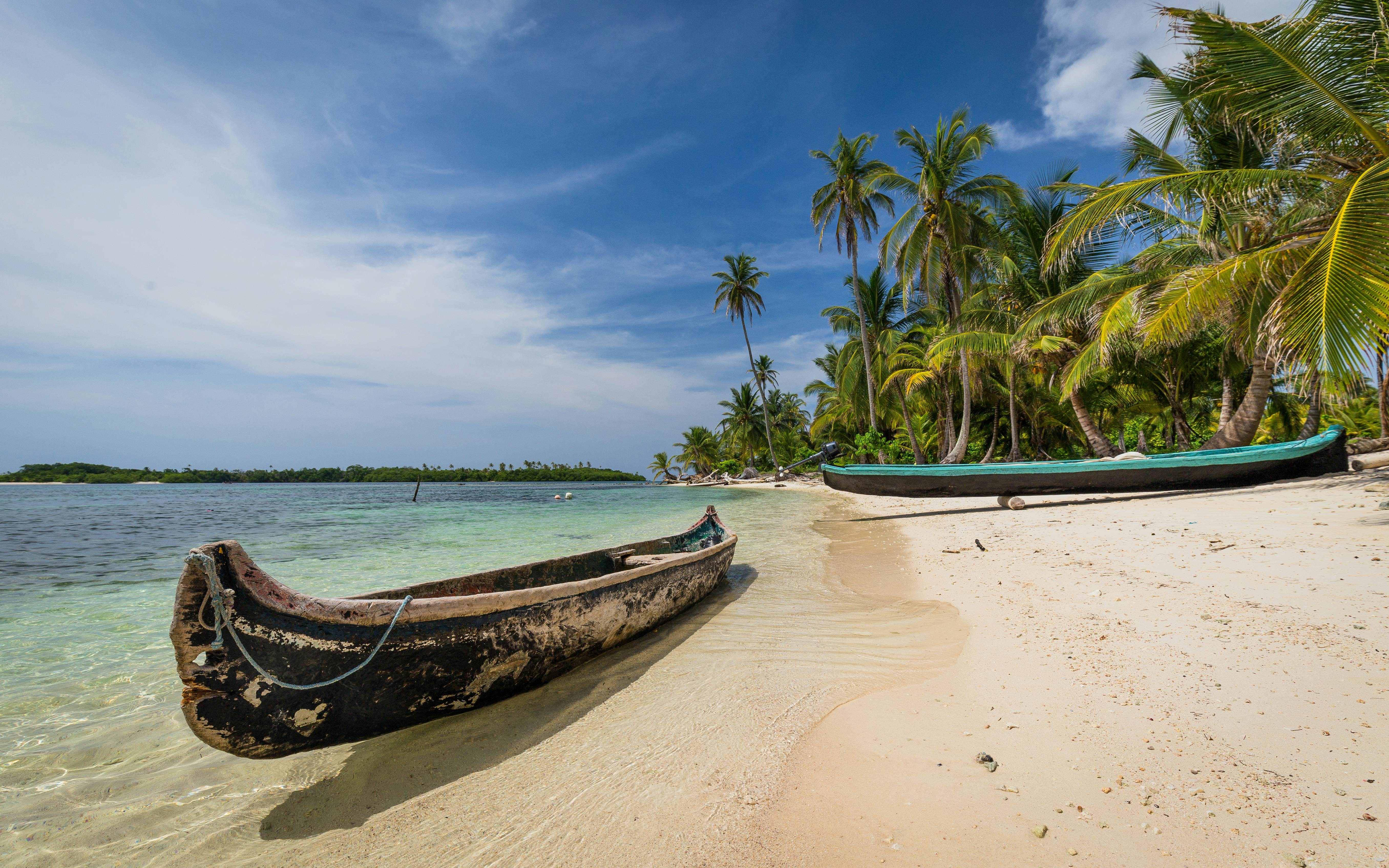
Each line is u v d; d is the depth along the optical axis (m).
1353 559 5.12
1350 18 7.63
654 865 2.25
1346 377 6.59
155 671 4.98
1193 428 25.95
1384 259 6.43
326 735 3.19
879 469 14.05
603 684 4.24
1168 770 2.50
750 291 43.22
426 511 26.41
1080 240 11.23
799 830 2.38
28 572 10.12
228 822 2.79
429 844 2.52
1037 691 3.45
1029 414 25.72
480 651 3.70
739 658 4.64
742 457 61.56
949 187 20.22
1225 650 3.58
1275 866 1.90
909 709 3.45
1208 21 8.31
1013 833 2.23
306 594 8.09
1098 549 7.24
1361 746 2.46
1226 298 10.20
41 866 2.50
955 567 7.40
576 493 51.88
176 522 21.19
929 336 25.34
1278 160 10.23
